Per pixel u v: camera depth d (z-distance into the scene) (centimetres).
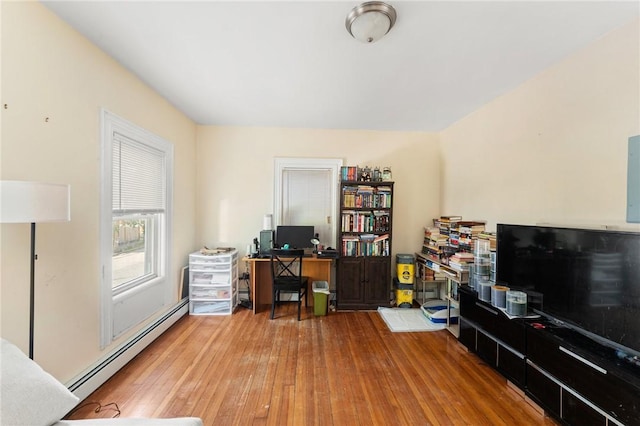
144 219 277
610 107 171
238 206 389
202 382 203
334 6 155
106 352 209
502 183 271
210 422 165
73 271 180
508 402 185
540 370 173
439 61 212
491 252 255
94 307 197
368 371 220
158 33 181
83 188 188
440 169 402
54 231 167
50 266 164
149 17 165
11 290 143
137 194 255
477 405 182
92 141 195
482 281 243
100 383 196
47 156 161
